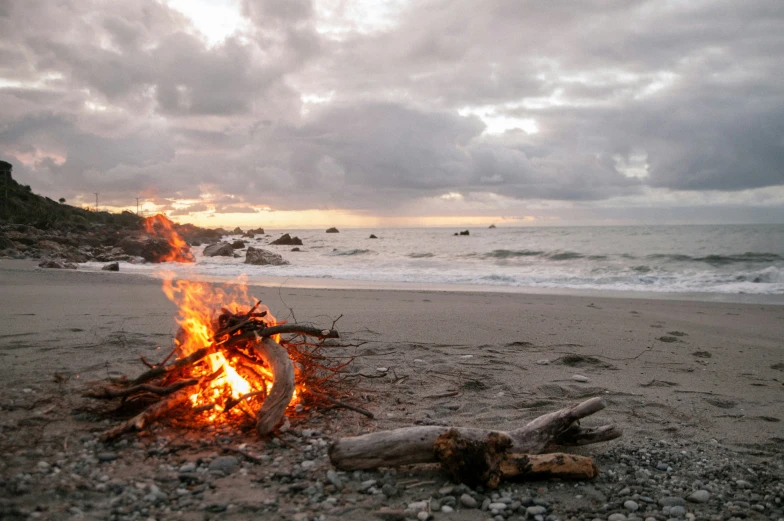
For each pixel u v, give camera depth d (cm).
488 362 670
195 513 290
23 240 3675
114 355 614
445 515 305
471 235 8662
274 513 296
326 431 426
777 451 415
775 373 654
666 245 4234
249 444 392
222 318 481
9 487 300
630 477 368
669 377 628
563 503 328
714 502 335
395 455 355
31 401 445
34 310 952
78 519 273
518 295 1495
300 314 1023
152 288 1495
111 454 352
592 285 1872
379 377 583
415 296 1412
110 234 4869
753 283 1831
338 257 3916
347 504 311
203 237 7062
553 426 394
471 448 343
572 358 687
